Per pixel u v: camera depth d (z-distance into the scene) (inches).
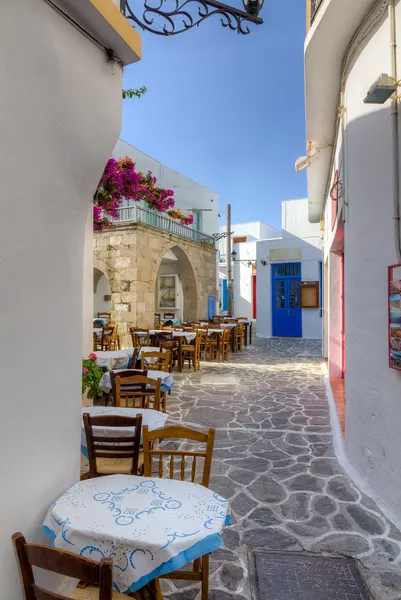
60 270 74.4
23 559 51.4
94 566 46.2
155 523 62.8
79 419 82.7
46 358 70.7
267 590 80.6
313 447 159.9
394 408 108.7
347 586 81.7
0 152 58.8
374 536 99.0
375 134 119.3
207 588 74.9
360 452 129.7
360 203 130.8
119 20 79.8
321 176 275.3
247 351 462.6
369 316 123.8
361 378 129.6
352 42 136.9
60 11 69.2
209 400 236.1
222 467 140.4
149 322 514.3
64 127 71.8
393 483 108.7
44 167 68.3
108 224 217.8
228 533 100.2
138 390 184.2
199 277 652.7
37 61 64.8
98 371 152.4
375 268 119.8
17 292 63.1
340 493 121.2
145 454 88.4
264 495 119.9
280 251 613.3
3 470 60.8
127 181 187.9
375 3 118.7
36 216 67.1
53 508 67.9
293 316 616.7
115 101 85.7
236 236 1010.1
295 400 236.4
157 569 56.3
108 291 649.6
